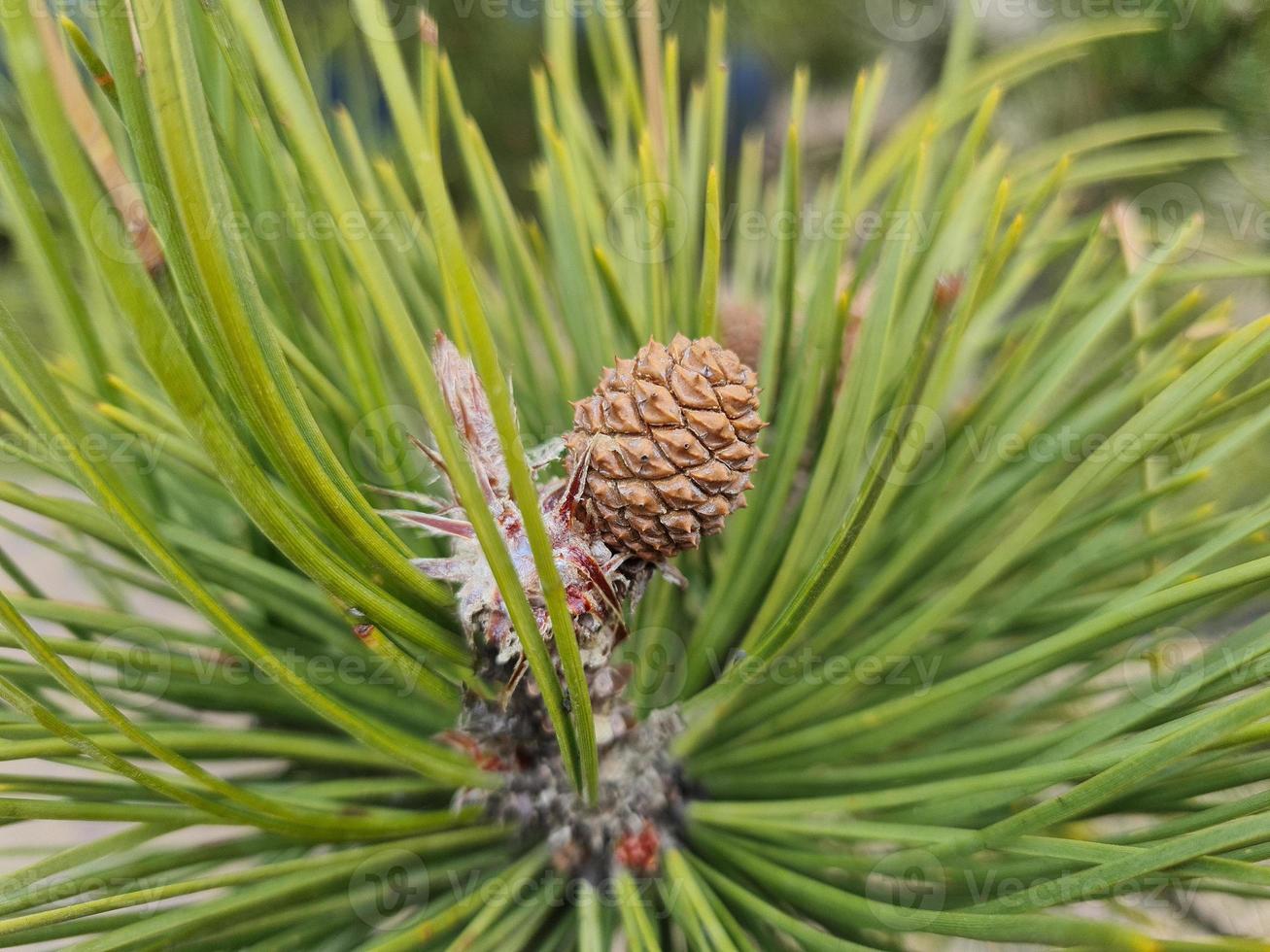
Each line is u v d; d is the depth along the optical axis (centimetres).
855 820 19
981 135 20
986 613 20
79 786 17
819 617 22
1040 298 34
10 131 22
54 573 35
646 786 20
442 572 17
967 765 19
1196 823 16
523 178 42
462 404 17
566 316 23
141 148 14
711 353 17
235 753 19
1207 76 31
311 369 19
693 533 17
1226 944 15
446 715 21
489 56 39
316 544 15
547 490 18
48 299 19
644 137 20
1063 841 16
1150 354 22
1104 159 25
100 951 16
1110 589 22
